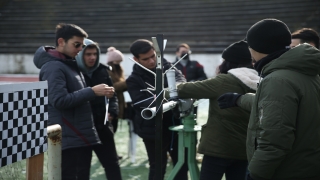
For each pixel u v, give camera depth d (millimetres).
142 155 5801
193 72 6918
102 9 19750
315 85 2109
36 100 2359
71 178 3189
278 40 2156
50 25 19625
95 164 5375
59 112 3168
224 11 17891
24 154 2295
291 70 2070
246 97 2451
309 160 2061
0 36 19203
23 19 20203
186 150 3395
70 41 3207
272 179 2098
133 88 3545
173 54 15570
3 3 21250
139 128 3557
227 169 3064
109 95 3188
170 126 3498
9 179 2475
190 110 3061
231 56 2910
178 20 18000
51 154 2693
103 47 17188
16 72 17797
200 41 16609
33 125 2348
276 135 1957
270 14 16922
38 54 3213
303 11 16672
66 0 20969
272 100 1998
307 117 2043
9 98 2160
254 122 2121
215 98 2859
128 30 18078
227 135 2857
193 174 3117
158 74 2584
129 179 4688
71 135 3166
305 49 2090
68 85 3180
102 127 3582
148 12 18891
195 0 18938
